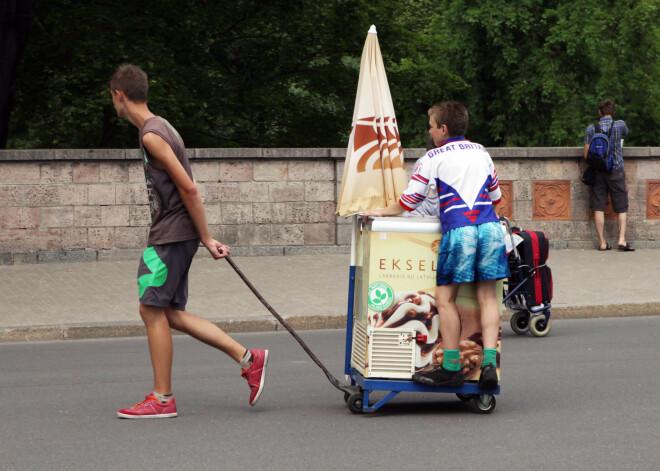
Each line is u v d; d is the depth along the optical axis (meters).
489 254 5.16
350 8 23.19
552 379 6.36
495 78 32.31
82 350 7.60
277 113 23.59
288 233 12.61
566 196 13.16
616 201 12.83
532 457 4.42
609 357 7.16
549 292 8.07
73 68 18.80
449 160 5.20
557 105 31.50
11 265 11.80
